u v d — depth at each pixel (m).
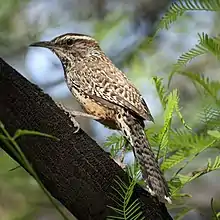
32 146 5.07
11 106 5.09
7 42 13.64
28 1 13.60
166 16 5.63
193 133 5.65
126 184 5.19
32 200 11.09
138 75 11.17
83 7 14.44
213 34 11.32
